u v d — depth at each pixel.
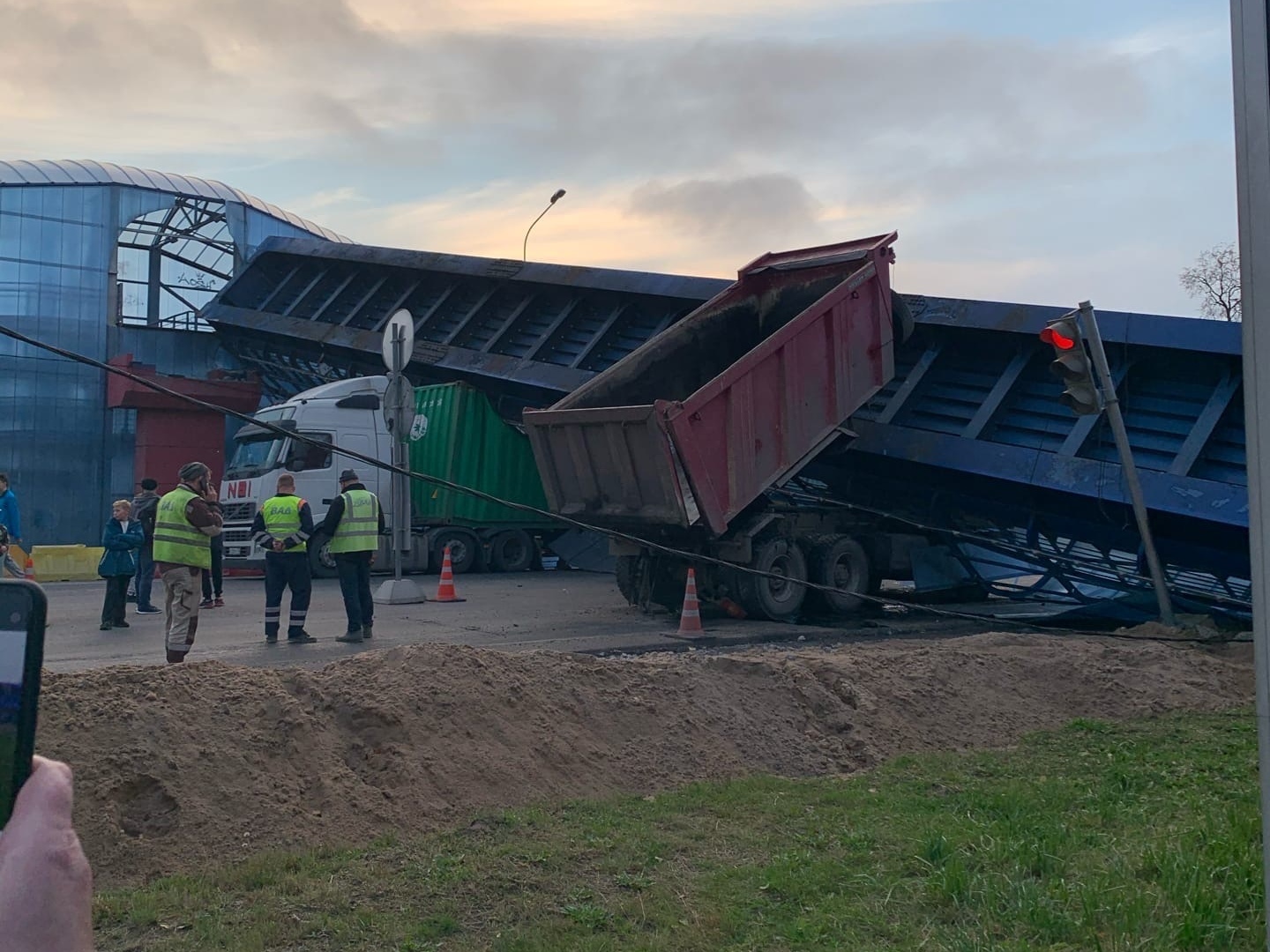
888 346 13.97
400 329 14.39
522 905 4.22
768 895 4.36
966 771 6.59
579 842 4.96
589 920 4.07
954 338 14.73
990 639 9.94
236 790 5.09
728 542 12.99
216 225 34.06
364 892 4.33
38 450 31.27
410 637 11.31
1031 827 5.16
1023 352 13.98
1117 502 12.45
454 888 4.38
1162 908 4.08
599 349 18.48
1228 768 6.47
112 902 4.18
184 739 5.24
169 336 32.62
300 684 5.88
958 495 14.63
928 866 4.57
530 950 3.79
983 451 13.58
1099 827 5.31
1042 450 13.23
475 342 21.02
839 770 6.70
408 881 4.45
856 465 15.33
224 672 5.81
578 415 12.41
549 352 19.39
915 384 14.80
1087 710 8.20
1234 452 12.05
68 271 31.72
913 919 4.09
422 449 20.88
